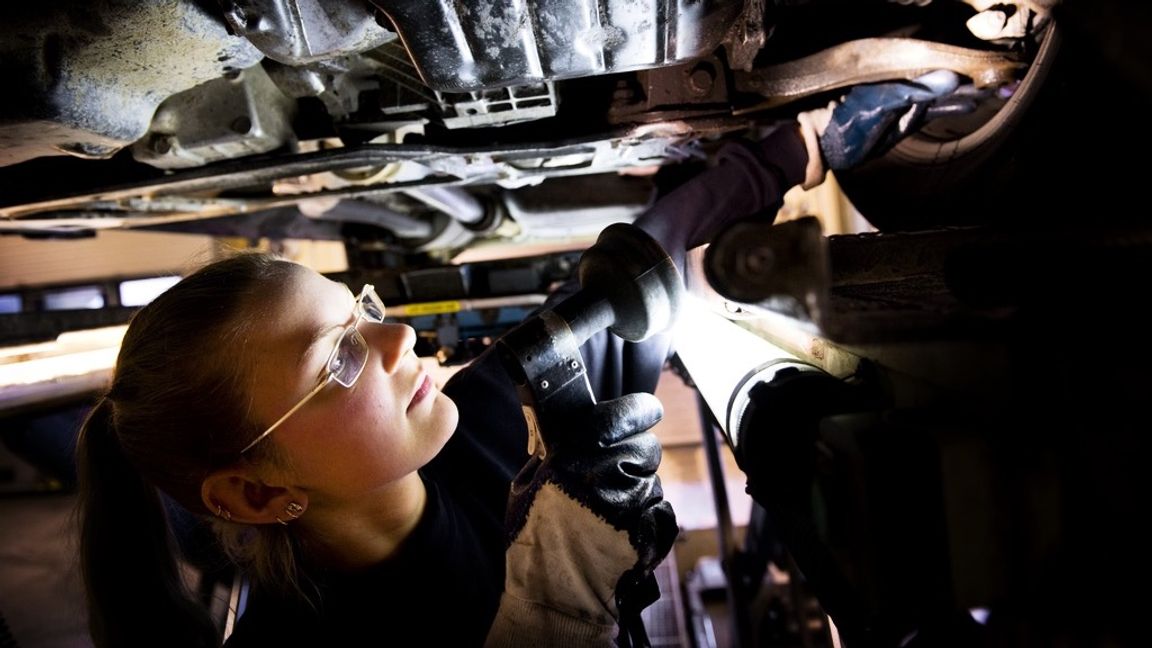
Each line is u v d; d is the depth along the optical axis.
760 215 1.00
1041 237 0.46
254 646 0.85
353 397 0.75
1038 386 0.38
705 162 1.60
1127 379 0.33
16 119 0.80
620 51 0.75
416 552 0.86
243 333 0.73
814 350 0.69
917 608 0.43
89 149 0.90
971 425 0.40
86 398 1.36
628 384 1.05
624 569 0.75
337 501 0.81
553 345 0.73
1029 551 0.38
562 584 0.76
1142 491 0.32
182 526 1.05
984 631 0.44
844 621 0.55
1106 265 0.37
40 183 1.20
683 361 1.06
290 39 0.76
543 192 2.06
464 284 1.82
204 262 0.93
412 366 0.82
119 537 0.82
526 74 0.77
